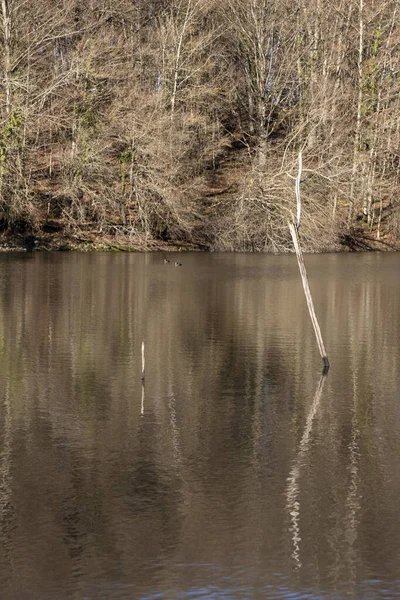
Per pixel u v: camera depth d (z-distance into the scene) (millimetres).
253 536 13391
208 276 46812
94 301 35875
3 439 17734
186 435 18141
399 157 73562
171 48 71438
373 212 73375
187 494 14930
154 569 12375
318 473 15992
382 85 75125
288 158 66938
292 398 21172
